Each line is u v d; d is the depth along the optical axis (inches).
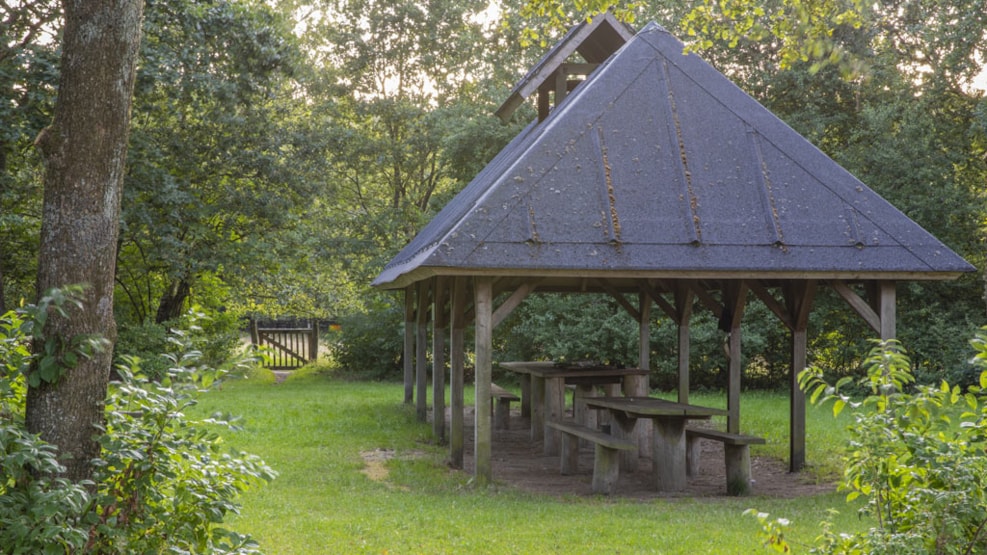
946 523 157.6
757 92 989.2
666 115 444.1
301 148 914.7
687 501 377.1
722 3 343.9
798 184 427.8
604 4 344.5
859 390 871.1
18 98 624.7
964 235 854.5
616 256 388.2
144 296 992.9
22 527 155.6
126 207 743.1
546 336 952.9
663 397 891.4
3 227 707.4
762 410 741.3
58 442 183.3
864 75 319.9
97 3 192.2
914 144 854.5
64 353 184.4
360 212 1274.6
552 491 409.1
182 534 178.5
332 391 913.5
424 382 660.1
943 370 808.9
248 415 652.7
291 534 294.0
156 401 177.8
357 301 1210.6
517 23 1194.0
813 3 322.3
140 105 772.6
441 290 568.7
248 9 787.4
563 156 419.2
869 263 405.1
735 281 502.9
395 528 306.2
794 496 399.2
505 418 655.1
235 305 1165.1
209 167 864.3
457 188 1091.3
